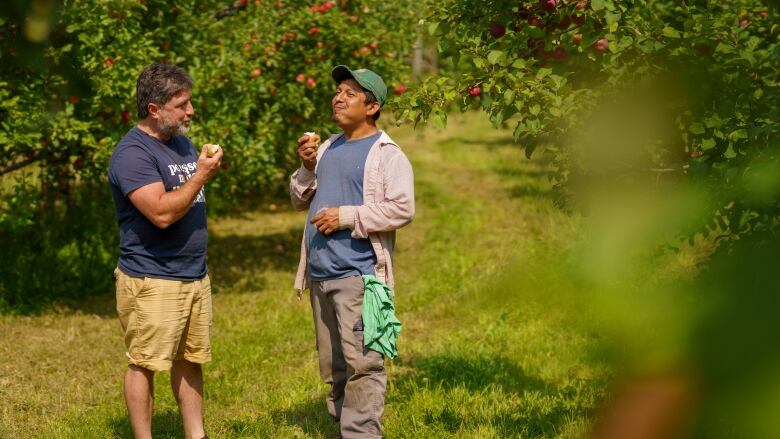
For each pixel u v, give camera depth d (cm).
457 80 402
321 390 517
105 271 840
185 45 813
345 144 383
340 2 941
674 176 336
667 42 358
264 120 859
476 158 1770
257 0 912
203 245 374
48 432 449
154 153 360
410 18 938
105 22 658
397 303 784
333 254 368
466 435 425
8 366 584
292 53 898
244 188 987
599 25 396
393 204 360
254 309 768
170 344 362
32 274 782
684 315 74
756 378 69
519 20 421
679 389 71
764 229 285
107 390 536
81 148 719
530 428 433
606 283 88
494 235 1080
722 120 328
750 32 430
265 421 454
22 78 608
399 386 525
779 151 299
